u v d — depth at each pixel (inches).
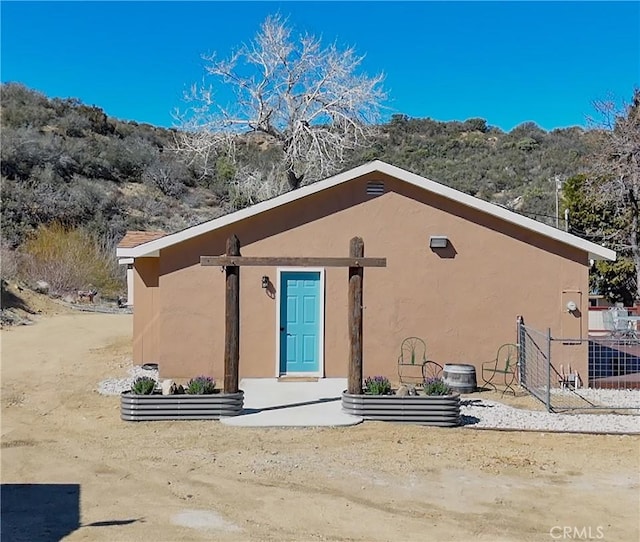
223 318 545.3
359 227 551.5
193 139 1254.9
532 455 347.6
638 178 956.0
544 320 549.0
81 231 1396.4
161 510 260.8
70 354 697.0
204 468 317.4
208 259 416.5
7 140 1638.8
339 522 250.1
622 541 236.1
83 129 2034.9
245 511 260.7
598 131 1024.9
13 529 239.1
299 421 401.7
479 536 238.5
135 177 1907.0
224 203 1811.0
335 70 1159.6
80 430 391.5
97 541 227.9
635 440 382.6
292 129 1174.3
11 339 788.0
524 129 2287.2
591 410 454.6
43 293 1157.7
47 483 295.6
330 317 553.6
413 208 552.1
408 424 406.9
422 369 547.5
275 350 551.5
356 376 421.7
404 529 244.2
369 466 323.6
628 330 773.3
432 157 2047.2
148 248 540.1
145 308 624.7
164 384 420.5
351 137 1184.8
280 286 553.0
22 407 455.8
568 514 262.7
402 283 552.1
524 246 551.5
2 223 1344.7
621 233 1091.3
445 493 286.2
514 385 547.2
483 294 550.9
